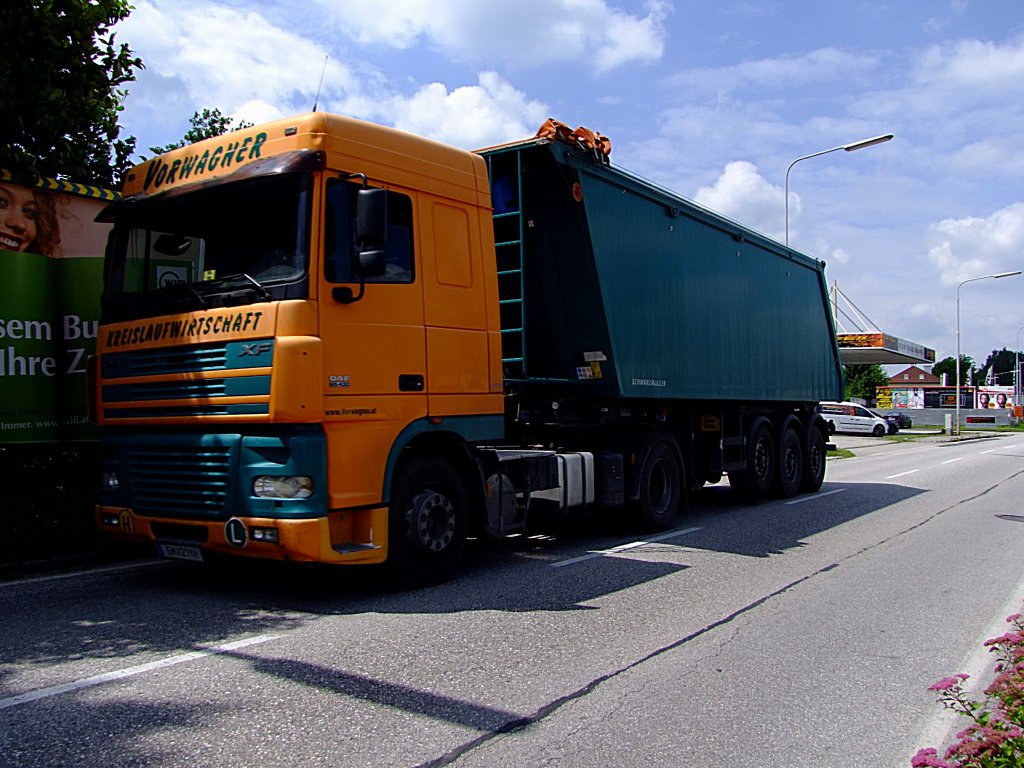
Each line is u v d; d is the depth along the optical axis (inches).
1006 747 136.9
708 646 224.8
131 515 267.9
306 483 234.2
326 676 190.1
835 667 211.6
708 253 470.9
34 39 402.0
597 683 193.2
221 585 278.8
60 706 168.9
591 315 370.3
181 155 274.7
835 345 671.1
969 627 249.6
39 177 376.5
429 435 277.1
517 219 359.3
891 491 625.3
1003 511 510.9
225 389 241.1
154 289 267.1
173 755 147.7
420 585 277.0
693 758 157.0
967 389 3051.2
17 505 341.7
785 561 340.8
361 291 248.7
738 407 519.2
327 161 244.5
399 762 148.2
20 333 365.4
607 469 372.5
